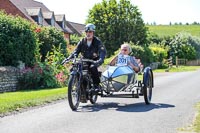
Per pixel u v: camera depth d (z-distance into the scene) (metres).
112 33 55.31
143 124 7.71
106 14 55.62
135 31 55.75
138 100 11.44
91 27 10.16
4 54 20.22
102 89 10.22
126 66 10.50
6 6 51.38
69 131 7.08
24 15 51.25
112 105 10.36
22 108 9.78
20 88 19.38
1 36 20.12
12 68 19.06
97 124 7.70
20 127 7.44
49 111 9.36
